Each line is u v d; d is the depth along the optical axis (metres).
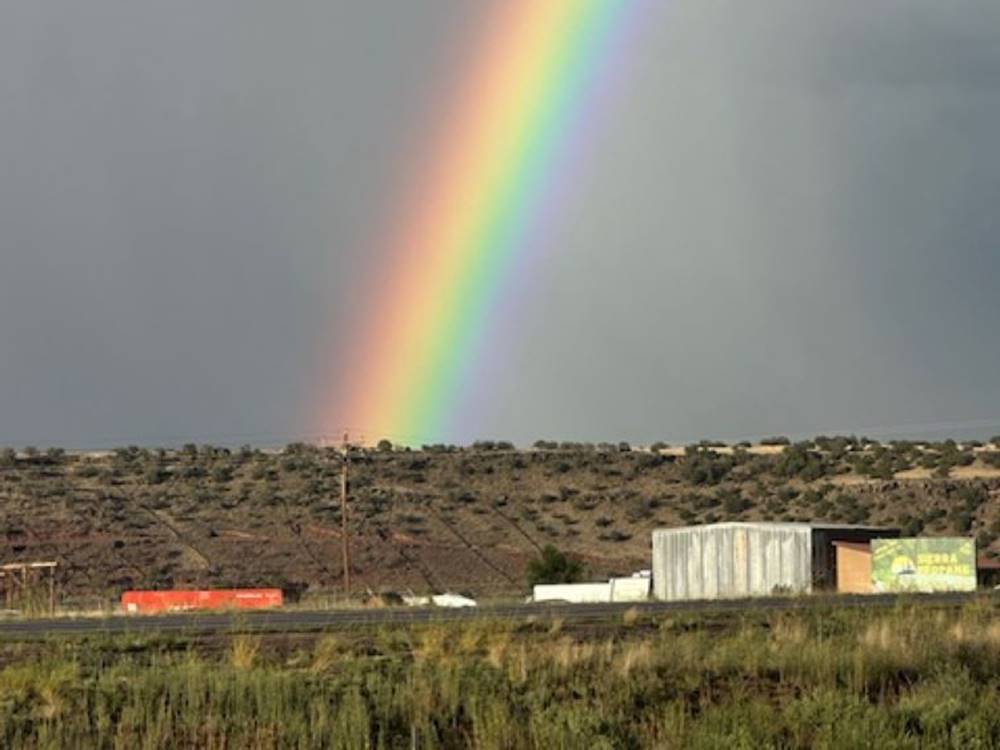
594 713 47.22
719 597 126.00
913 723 48.50
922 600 106.69
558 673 57.06
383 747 45.03
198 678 53.97
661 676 57.84
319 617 95.81
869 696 56.19
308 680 56.00
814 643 64.12
